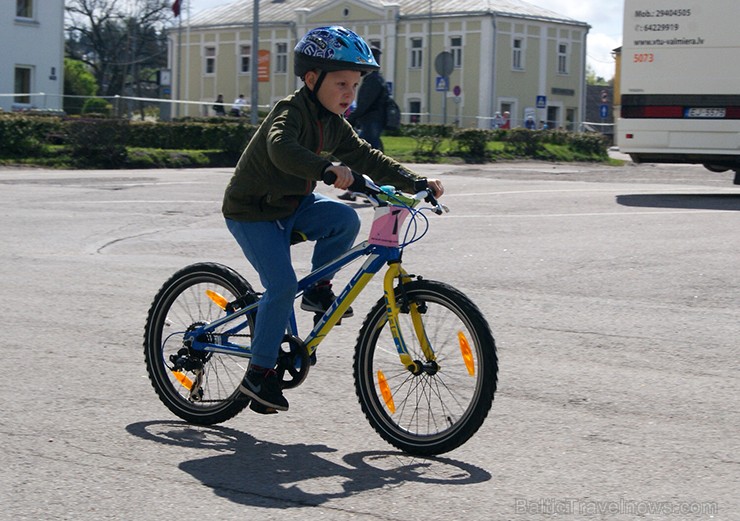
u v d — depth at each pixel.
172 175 22.58
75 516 4.24
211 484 4.62
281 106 5.03
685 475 4.76
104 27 79.50
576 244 11.64
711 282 9.45
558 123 67.12
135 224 13.61
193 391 5.52
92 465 4.85
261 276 5.17
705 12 17.05
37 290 9.16
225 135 30.09
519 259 10.69
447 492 4.53
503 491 4.54
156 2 78.19
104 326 7.79
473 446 5.18
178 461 4.93
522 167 29.44
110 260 10.85
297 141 4.95
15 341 7.29
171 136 30.12
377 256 5.07
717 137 17.14
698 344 7.29
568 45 71.25
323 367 6.66
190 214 14.66
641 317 8.11
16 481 4.62
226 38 75.69
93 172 24.09
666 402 5.93
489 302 8.65
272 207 5.15
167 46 81.62
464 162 33.22
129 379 6.38
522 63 68.38
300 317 7.88
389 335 5.12
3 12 47.50
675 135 17.38
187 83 78.19
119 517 4.23
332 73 4.99
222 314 5.53
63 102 36.44
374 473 4.78
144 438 5.27
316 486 4.60
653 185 20.30
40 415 5.62
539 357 6.93
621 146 17.73
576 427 5.48
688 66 17.20
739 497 4.48
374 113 16.03
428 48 67.44
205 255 11.21
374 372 5.16
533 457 5.00
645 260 10.54
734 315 8.20
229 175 22.70
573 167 30.12
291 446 5.18
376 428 5.14
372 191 4.88
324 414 5.71
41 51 49.16
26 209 15.16
